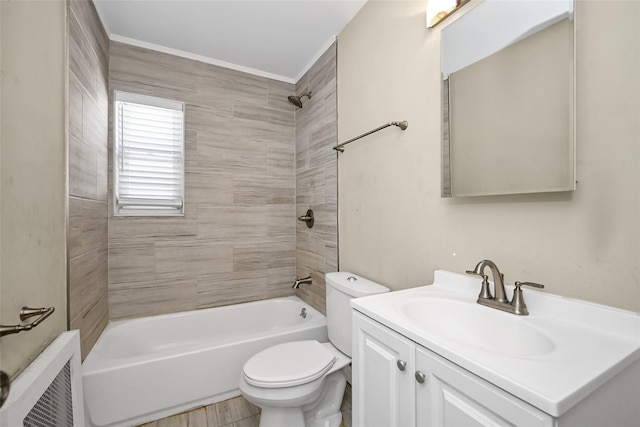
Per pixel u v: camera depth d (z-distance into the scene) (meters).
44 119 1.02
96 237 1.67
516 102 0.96
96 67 1.67
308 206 2.39
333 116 2.05
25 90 0.88
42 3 1.01
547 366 0.59
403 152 1.44
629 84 0.72
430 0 1.25
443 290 1.16
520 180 0.94
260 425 1.33
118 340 1.82
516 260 0.97
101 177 1.78
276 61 2.36
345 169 1.91
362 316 1.01
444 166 1.20
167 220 2.15
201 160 2.26
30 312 0.81
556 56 0.85
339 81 1.97
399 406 0.84
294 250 2.61
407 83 1.41
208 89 2.29
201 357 1.59
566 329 0.77
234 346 1.67
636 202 0.71
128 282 2.03
